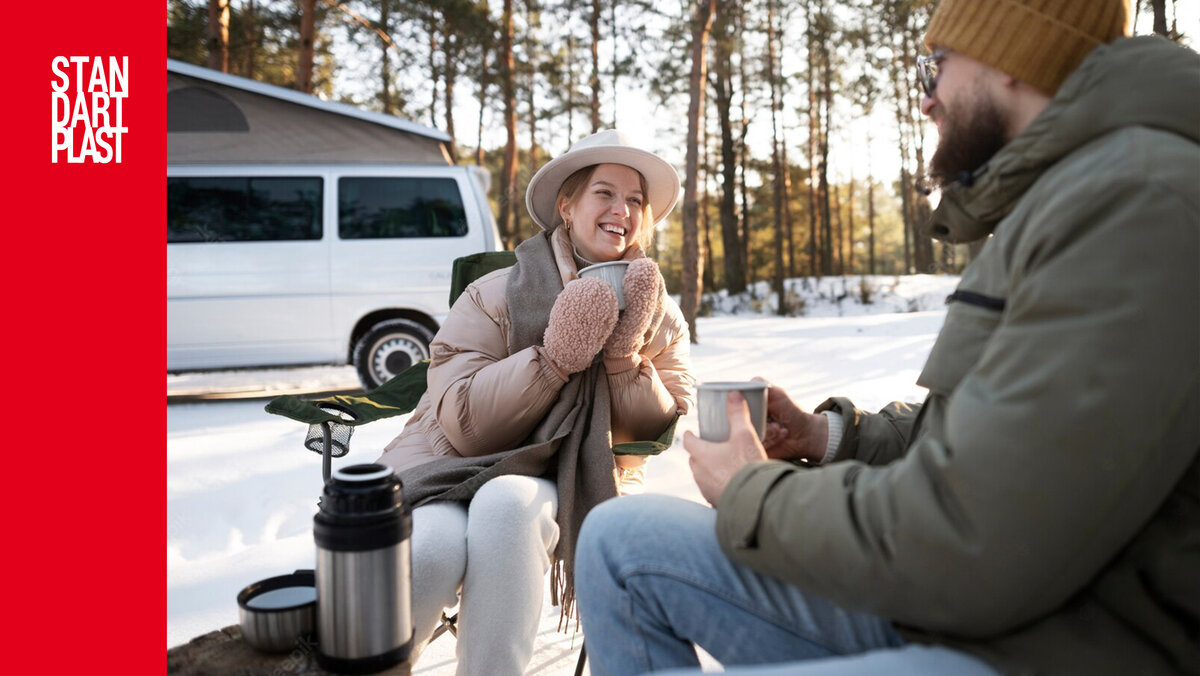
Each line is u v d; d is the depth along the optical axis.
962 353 1.01
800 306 19.89
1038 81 1.05
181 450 4.51
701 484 1.18
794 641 1.07
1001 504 0.81
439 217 6.91
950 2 1.13
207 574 2.75
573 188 2.17
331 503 1.18
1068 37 1.03
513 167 18.47
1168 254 0.80
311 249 6.67
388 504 1.19
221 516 3.34
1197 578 0.84
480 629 1.57
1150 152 0.85
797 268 35.31
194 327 6.45
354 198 6.82
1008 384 0.84
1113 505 0.79
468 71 19.25
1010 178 1.02
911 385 6.64
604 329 1.75
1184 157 0.85
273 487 3.77
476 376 1.84
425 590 1.52
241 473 4.00
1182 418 0.79
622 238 2.14
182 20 11.73
